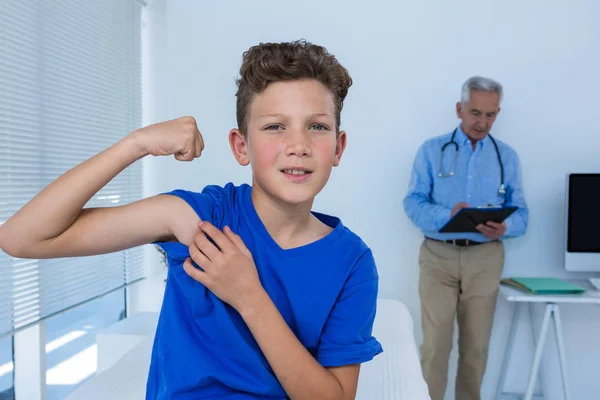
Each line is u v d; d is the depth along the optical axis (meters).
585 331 2.80
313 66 0.71
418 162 2.68
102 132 2.64
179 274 0.75
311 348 0.80
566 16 2.80
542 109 2.83
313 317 0.77
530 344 2.84
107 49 2.69
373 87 2.96
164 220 0.73
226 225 0.77
